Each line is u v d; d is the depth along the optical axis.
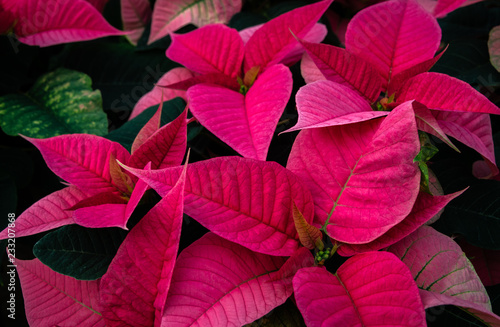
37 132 0.57
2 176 0.56
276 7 0.65
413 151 0.41
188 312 0.39
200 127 0.51
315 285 0.39
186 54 0.53
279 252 0.41
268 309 0.39
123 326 0.40
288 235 0.42
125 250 0.40
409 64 0.49
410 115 0.40
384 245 0.42
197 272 0.40
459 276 0.42
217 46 0.52
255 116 0.45
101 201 0.44
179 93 0.56
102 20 0.58
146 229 0.39
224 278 0.40
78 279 0.43
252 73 0.50
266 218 0.42
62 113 0.59
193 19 0.64
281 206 0.42
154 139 0.43
